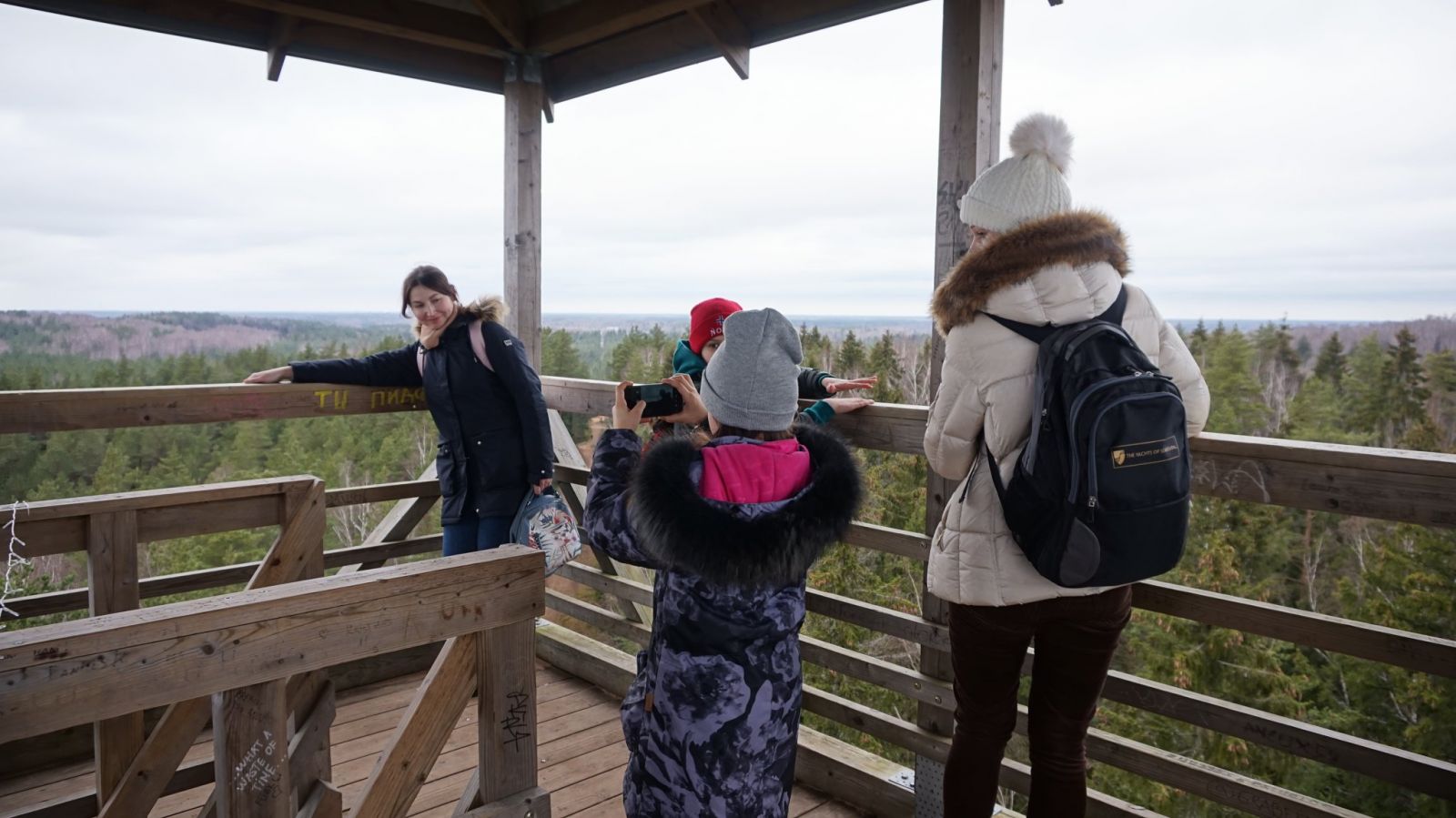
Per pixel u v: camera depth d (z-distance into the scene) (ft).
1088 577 4.19
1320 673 70.13
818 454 4.48
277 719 3.63
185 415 8.88
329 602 3.68
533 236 12.03
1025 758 50.80
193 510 6.28
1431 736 61.05
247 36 10.59
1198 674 68.80
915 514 75.05
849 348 105.81
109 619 3.18
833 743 8.16
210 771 6.64
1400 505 4.54
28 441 128.88
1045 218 4.58
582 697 10.20
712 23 9.37
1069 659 4.92
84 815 6.22
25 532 5.69
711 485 4.19
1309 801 5.08
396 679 10.73
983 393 4.63
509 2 11.08
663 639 4.44
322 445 139.54
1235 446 5.19
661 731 4.42
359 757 8.64
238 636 3.42
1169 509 4.16
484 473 9.14
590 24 10.53
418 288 8.96
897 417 6.93
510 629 4.41
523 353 9.16
